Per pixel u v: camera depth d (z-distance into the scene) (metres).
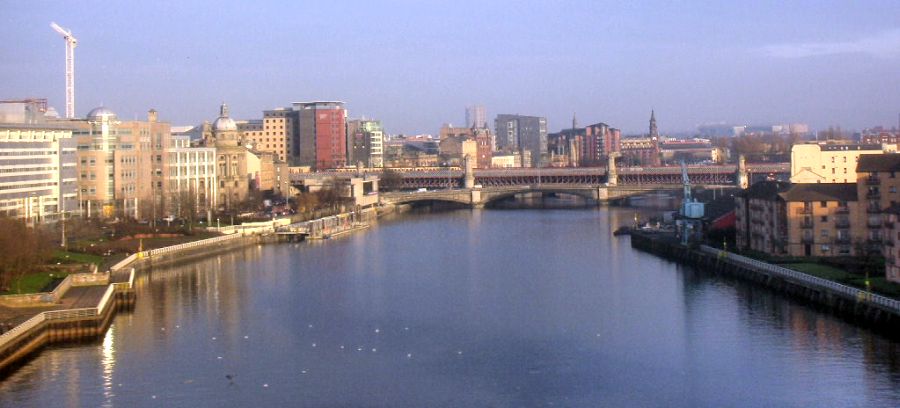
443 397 199.00
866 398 193.62
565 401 196.00
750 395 197.38
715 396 197.38
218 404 196.25
